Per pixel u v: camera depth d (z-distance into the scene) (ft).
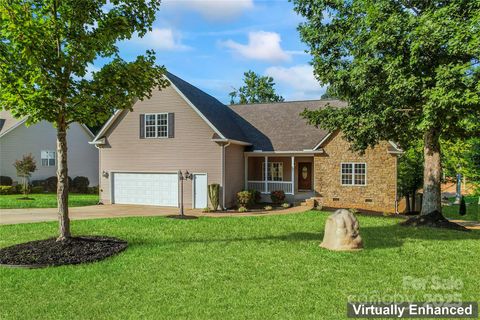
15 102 28.58
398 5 42.32
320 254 31.32
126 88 32.58
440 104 35.12
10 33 25.80
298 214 58.34
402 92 40.40
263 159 83.15
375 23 40.96
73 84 30.71
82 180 105.60
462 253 32.14
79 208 67.05
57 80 29.45
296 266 27.66
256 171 83.76
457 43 34.32
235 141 68.03
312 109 82.07
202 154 67.46
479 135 49.85
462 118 39.14
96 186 108.78
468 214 70.64
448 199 99.81
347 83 47.24
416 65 39.17
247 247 33.94
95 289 22.72
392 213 62.69
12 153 95.45
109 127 73.82
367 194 68.23
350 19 45.68
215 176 66.69
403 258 30.22
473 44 33.01
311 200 69.26
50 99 28.99
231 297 21.40
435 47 36.96
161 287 23.06
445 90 35.65
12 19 25.18
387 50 40.91
